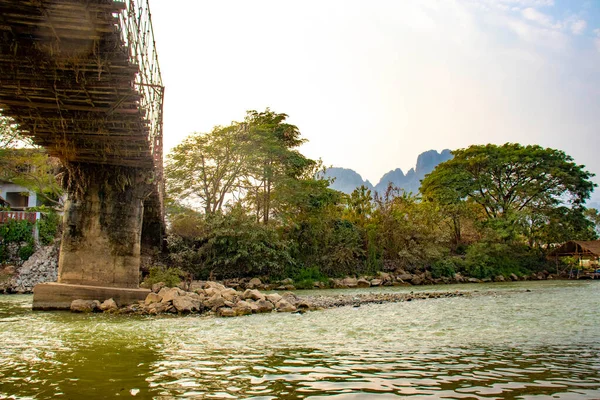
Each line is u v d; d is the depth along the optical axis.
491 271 48.34
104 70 12.23
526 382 6.92
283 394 6.29
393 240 45.38
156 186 21.50
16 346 10.25
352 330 12.74
